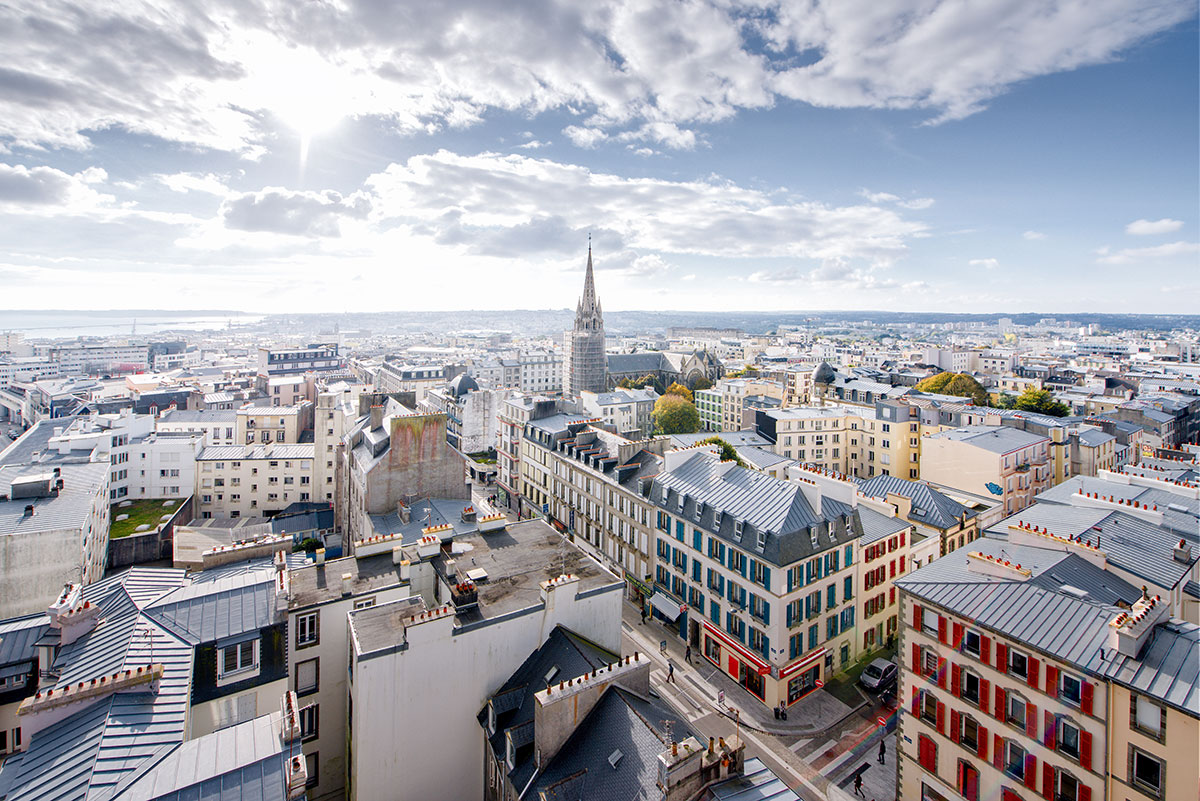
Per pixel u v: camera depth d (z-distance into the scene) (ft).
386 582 149.89
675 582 228.22
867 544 209.05
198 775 81.61
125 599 126.52
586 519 292.40
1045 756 115.14
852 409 447.01
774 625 180.45
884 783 155.33
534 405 370.32
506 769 116.67
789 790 96.68
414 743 124.47
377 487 228.84
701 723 177.58
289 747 91.66
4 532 215.10
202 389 634.84
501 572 157.17
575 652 129.49
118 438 356.18
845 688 195.00
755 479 211.61
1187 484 208.74
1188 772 95.40
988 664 125.08
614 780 101.30
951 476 307.37
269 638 122.52
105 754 85.30
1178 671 101.30
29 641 121.08
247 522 337.31
